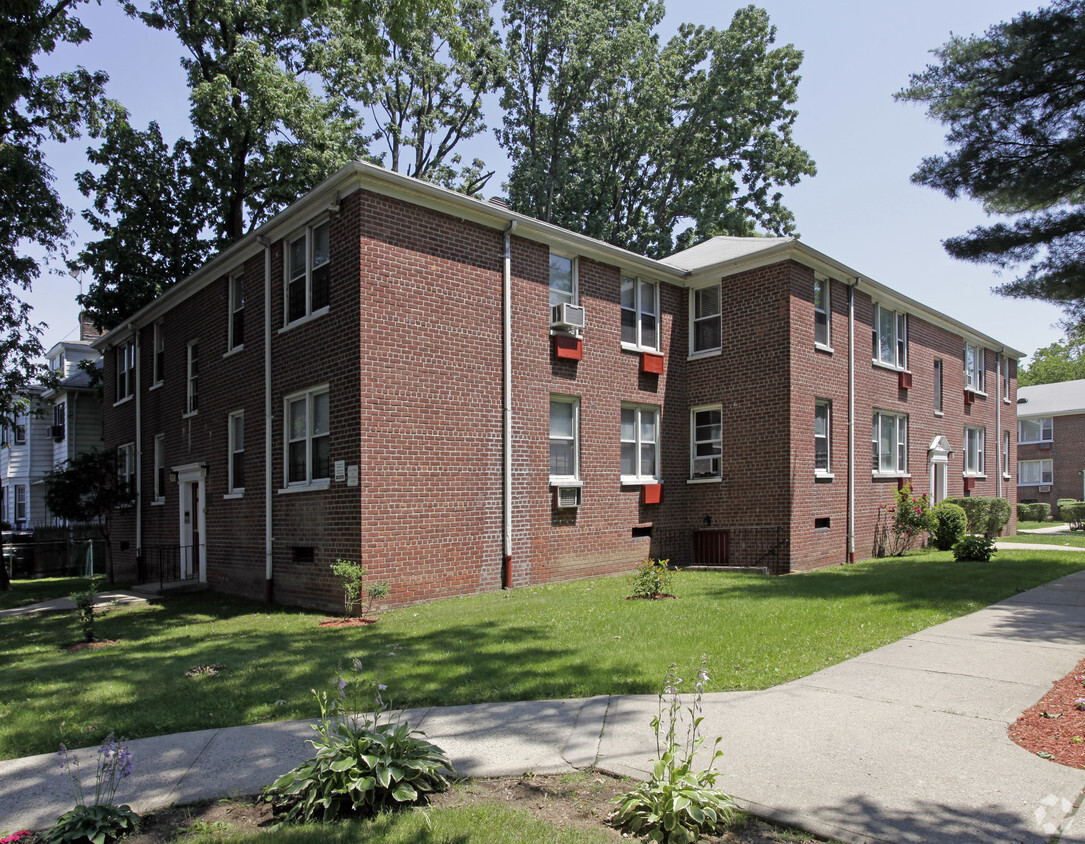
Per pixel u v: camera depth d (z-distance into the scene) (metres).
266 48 23.39
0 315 19.20
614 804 4.08
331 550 11.80
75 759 4.47
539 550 13.85
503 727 5.39
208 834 3.86
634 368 16.33
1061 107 13.80
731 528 16.52
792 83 32.06
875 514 18.69
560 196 33.19
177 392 18.09
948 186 14.95
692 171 33.91
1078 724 5.24
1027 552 18.61
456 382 12.64
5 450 33.66
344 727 4.45
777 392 15.80
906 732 5.09
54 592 17.72
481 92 30.80
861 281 18.14
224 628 10.50
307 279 12.84
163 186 23.31
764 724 5.28
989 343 27.11
